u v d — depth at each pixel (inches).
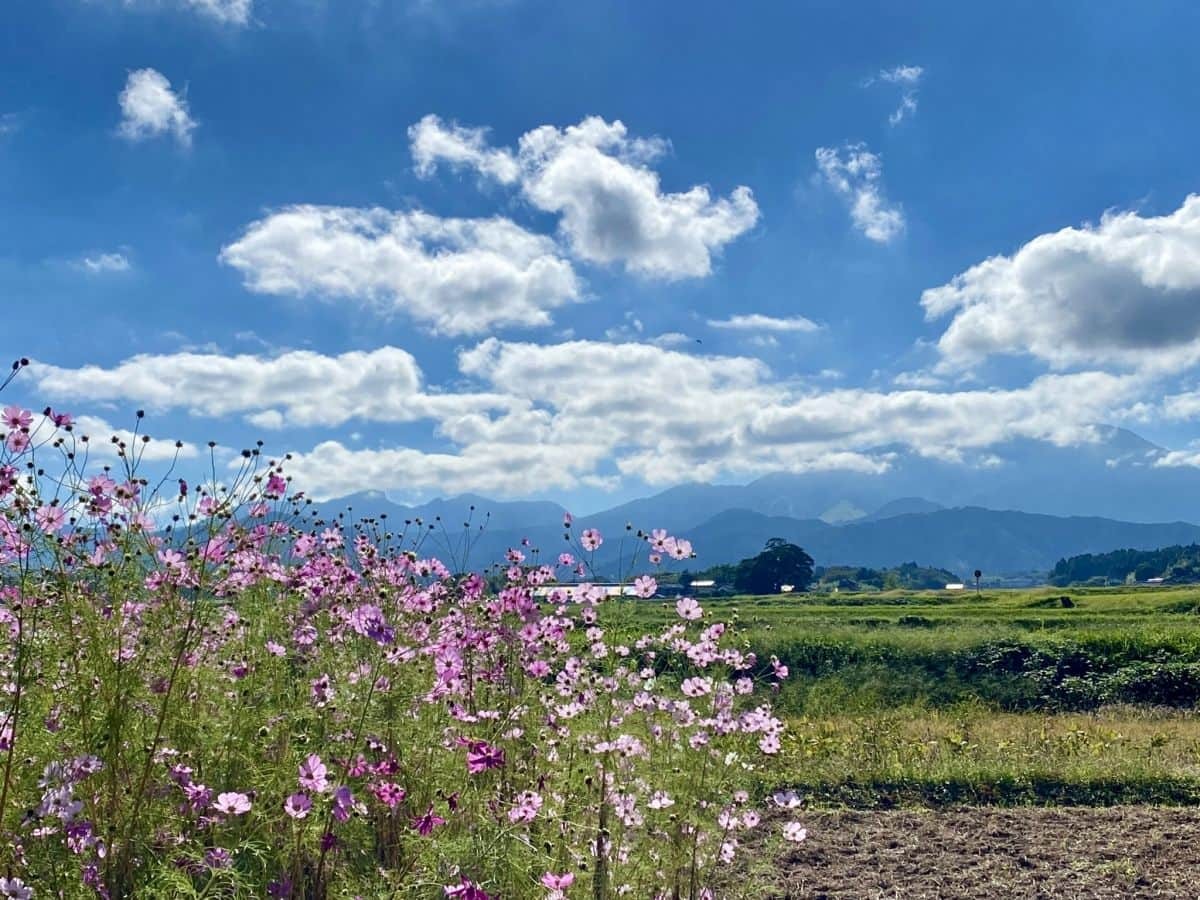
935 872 260.1
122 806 142.4
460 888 139.0
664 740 198.4
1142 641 765.3
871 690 652.7
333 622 190.9
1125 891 245.6
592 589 222.2
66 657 145.9
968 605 1780.3
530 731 203.0
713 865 198.4
